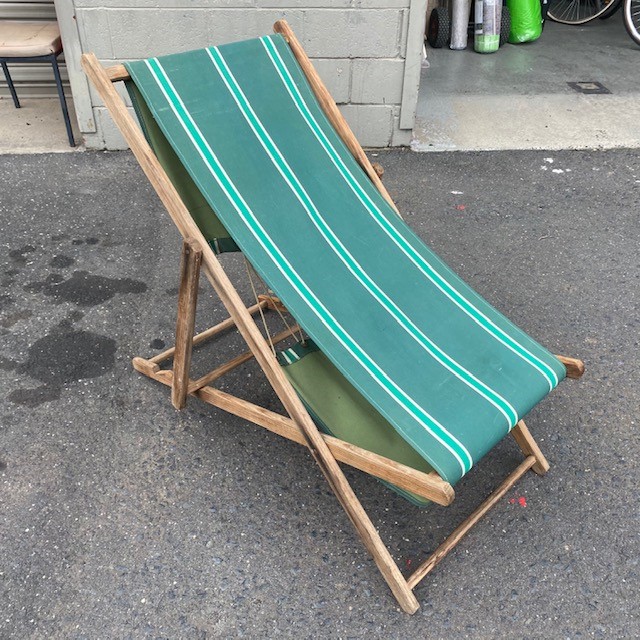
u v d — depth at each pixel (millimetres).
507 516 2059
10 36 3959
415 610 1775
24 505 2064
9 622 1748
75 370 2594
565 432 2365
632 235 3580
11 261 3238
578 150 4461
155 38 3943
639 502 2111
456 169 4227
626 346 2783
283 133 2215
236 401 2178
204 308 2979
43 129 4562
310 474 2199
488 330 2021
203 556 1929
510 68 5828
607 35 6945
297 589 1847
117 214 3666
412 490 1640
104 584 1846
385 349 1902
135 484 2146
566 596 1837
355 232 2203
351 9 3910
